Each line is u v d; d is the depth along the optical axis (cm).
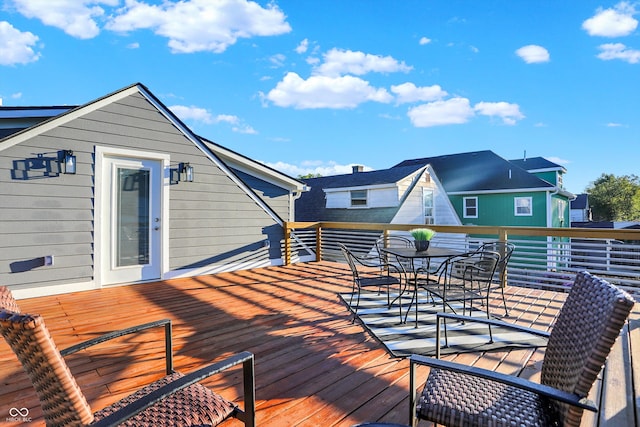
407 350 281
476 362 260
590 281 137
